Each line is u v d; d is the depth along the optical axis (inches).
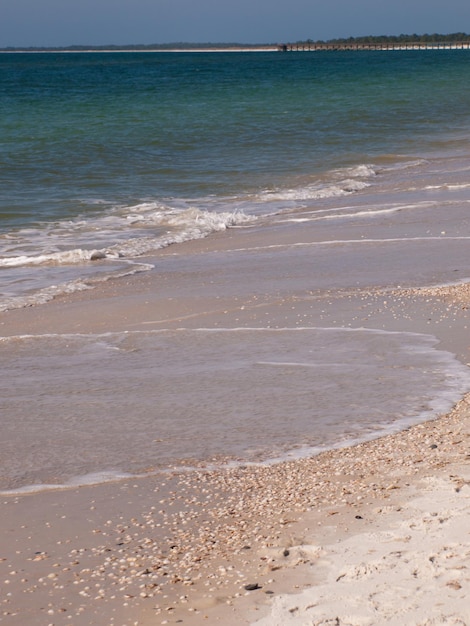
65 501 263.7
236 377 379.6
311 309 484.7
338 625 177.6
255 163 1211.2
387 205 846.5
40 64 7130.9
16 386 376.5
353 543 216.4
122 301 525.7
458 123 1758.1
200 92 2770.7
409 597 184.4
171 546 228.2
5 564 221.6
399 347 412.5
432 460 275.6
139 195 959.6
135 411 343.3
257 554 217.8
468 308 472.1
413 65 5211.6
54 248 693.9
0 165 1183.6
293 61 6658.5
